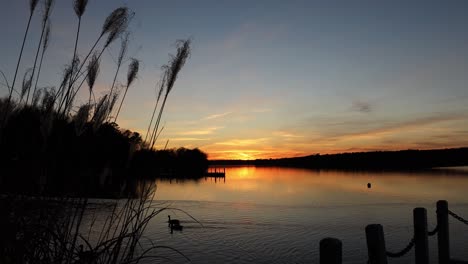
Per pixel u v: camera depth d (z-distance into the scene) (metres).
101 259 2.88
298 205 50.62
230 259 20.88
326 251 3.17
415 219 6.07
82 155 3.74
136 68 3.92
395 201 55.31
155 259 16.39
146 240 23.45
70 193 3.40
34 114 3.65
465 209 43.28
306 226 33.03
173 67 3.90
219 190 78.56
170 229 30.39
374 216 39.53
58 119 3.72
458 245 23.55
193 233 28.89
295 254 22.59
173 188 84.06
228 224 33.78
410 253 21.86
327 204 52.06
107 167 3.74
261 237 27.75
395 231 30.08
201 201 54.88
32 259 2.73
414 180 111.00
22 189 3.24
